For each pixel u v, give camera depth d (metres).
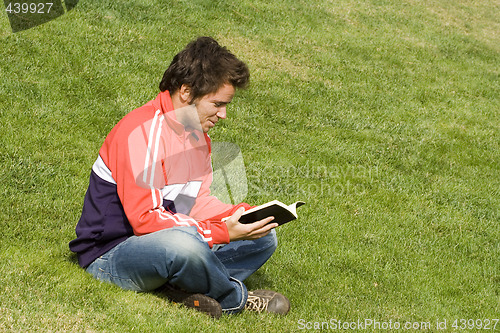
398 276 7.34
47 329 4.41
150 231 4.70
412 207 10.05
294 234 7.96
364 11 24.09
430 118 15.34
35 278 5.13
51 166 8.14
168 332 4.72
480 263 8.44
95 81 11.43
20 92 10.20
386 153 12.22
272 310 5.47
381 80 17.27
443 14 27.16
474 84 19.25
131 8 16.12
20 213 6.71
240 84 4.76
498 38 26.02
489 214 10.40
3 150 8.20
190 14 17.56
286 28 19.38
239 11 19.36
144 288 5.07
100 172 4.85
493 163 13.22
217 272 4.85
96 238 5.00
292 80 15.24
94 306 4.82
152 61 13.34
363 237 8.41
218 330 4.88
